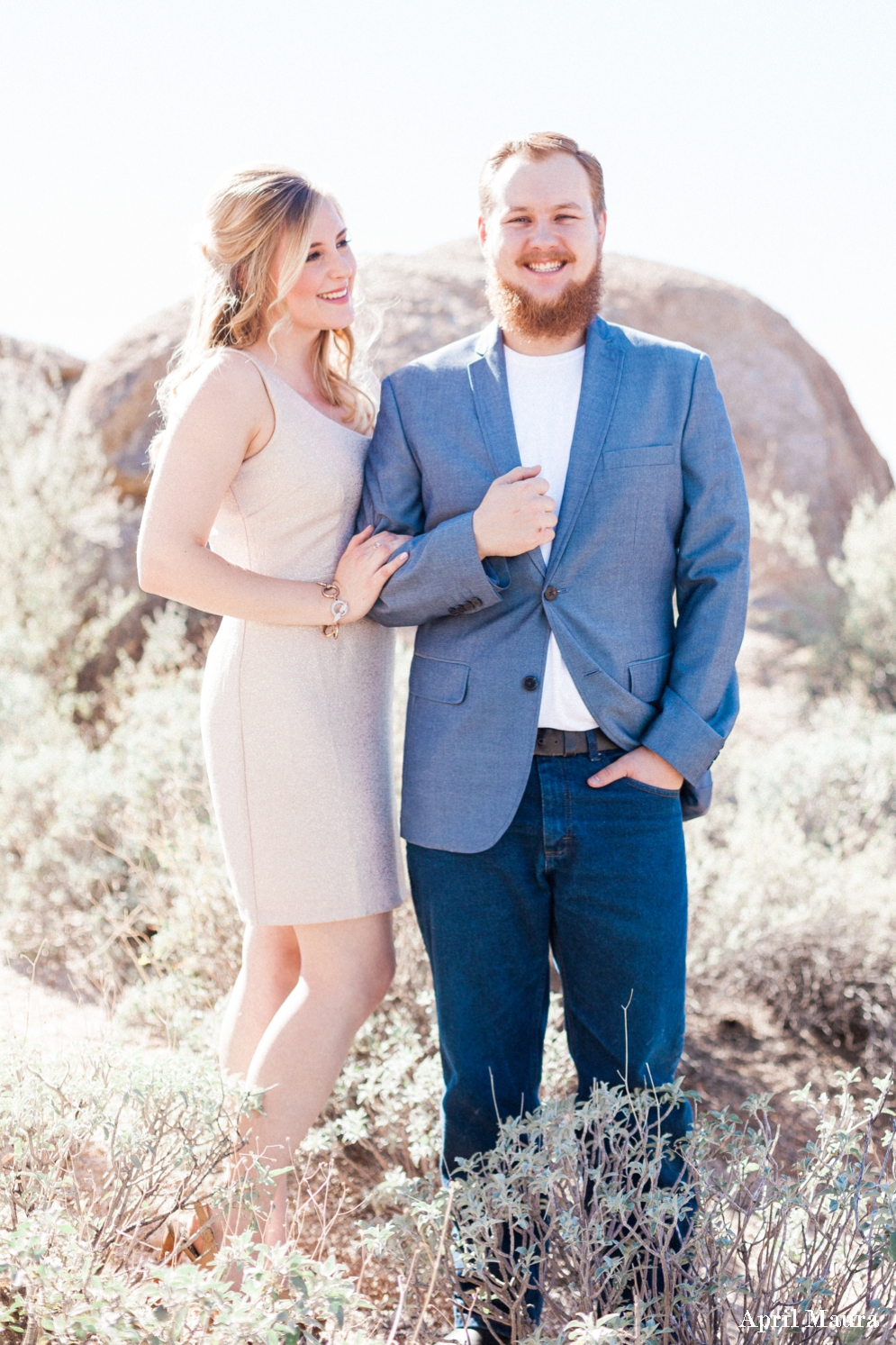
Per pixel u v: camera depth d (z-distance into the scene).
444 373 2.46
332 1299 1.81
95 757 4.90
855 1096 3.55
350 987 2.52
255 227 2.44
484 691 2.36
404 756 2.51
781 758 5.07
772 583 8.09
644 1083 2.37
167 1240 2.33
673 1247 2.26
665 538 2.39
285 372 2.56
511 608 2.38
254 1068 2.46
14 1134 2.09
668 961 2.36
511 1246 2.20
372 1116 3.01
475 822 2.34
